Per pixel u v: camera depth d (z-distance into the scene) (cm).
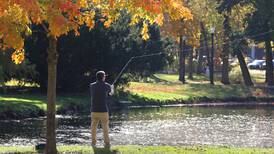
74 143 2512
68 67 5016
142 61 5512
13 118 3612
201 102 5559
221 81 7850
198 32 7556
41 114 3825
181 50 7619
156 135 2883
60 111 4031
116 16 1616
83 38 4909
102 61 5091
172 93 5753
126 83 5438
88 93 5134
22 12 1270
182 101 5416
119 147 1855
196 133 2997
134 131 3050
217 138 2784
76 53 4947
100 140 2567
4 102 3891
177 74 9362
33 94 4731
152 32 5919
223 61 7606
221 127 3312
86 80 5150
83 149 1797
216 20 7406
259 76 8981
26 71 4425
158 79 7756
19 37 1304
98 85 1956
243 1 7081
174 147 1866
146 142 2595
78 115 3959
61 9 1251
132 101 5038
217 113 4381
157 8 1403
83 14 1513
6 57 3975
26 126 3209
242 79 7900
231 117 4022
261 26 7112
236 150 1823
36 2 1212
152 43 5872
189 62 8762
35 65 4638
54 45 1578
